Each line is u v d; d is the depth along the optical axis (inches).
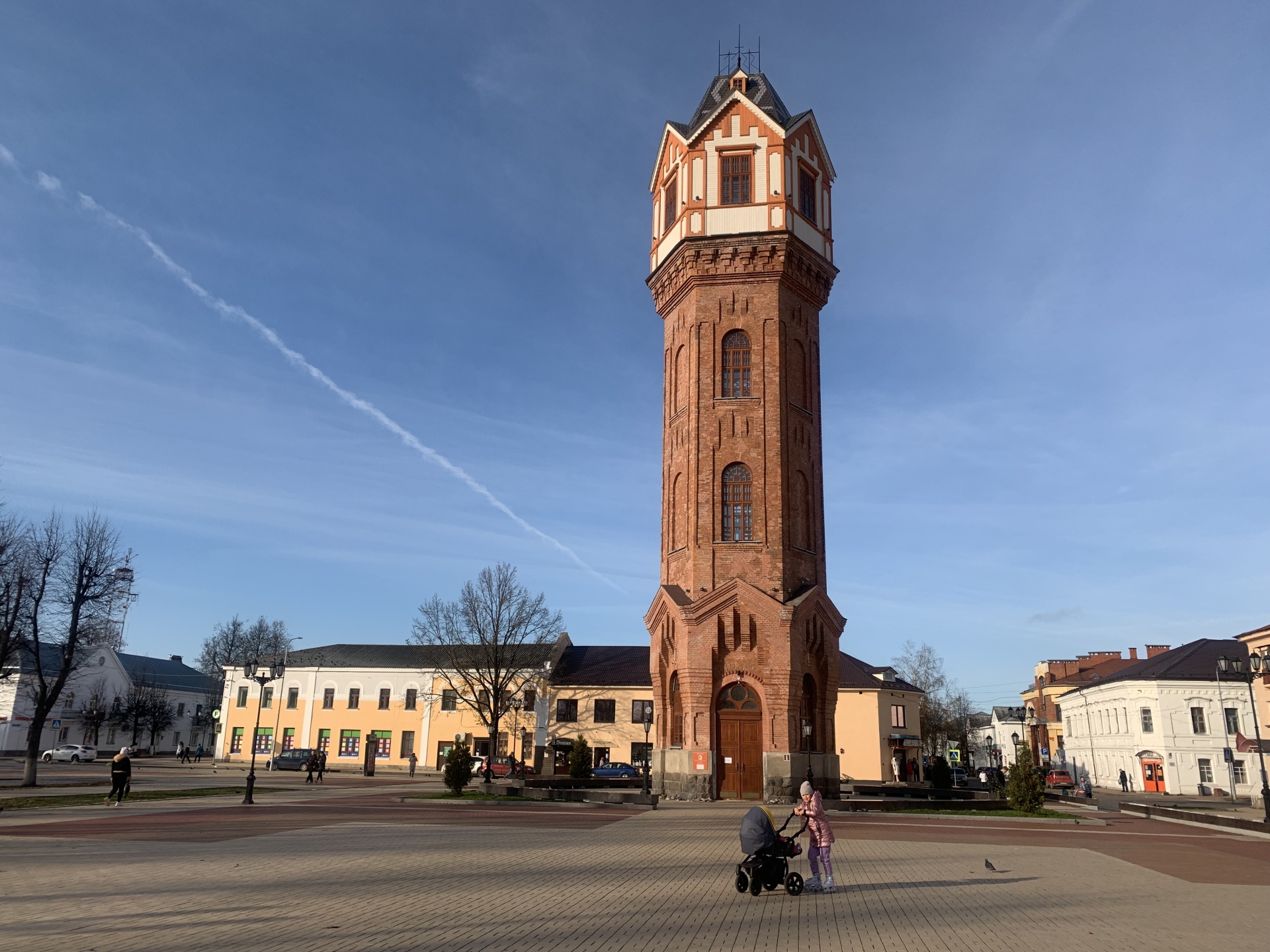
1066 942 490.3
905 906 589.3
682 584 1636.3
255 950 439.2
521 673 3284.9
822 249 1802.4
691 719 1521.9
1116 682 3176.7
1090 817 1439.5
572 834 990.4
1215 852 981.2
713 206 1739.7
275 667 2082.9
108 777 2354.8
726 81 1870.1
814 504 1706.4
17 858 740.0
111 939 456.8
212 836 920.9
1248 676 1611.7
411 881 650.2
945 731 3892.7
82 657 2413.9
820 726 1588.3
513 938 476.1
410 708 3474.4
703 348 1696.6
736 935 495.2
